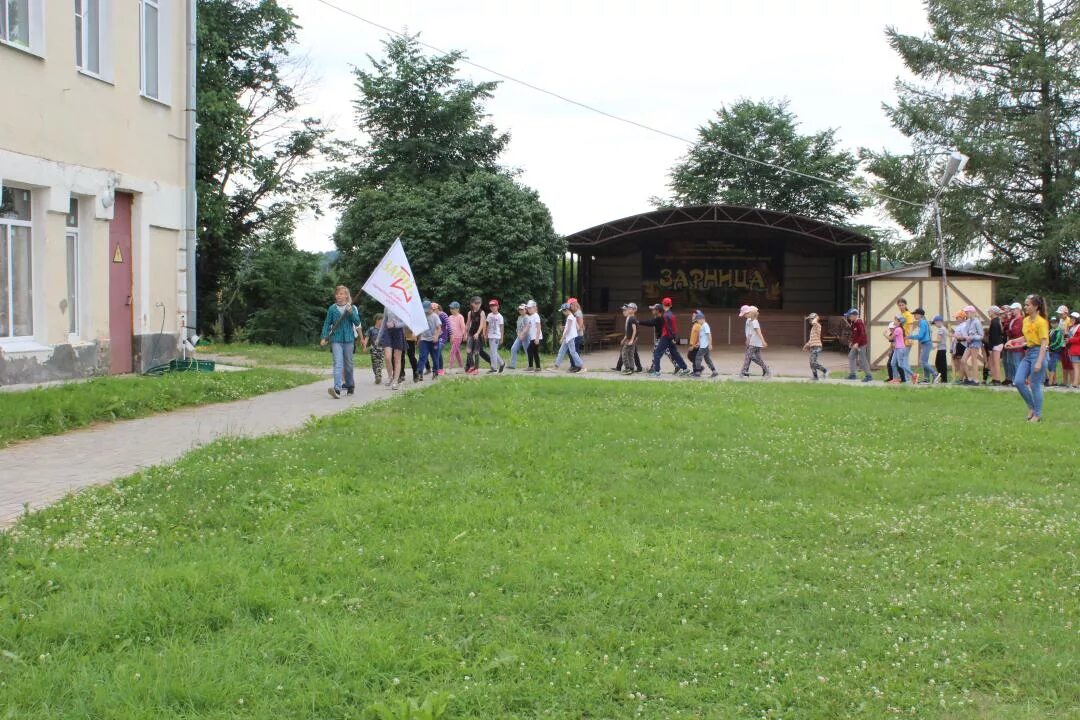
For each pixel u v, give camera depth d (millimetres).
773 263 42938
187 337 19250
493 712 4410
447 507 7977
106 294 16922
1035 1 43094
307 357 26844
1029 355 14500
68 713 4145
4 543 6465
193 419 12930
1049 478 10203
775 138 61531
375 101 48531
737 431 12492
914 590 6281
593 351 38750
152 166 18266
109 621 5047
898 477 10000
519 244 39625
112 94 16938
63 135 15617
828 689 4781
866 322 29906
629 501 8586
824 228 37625
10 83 14391
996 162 43594
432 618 5445
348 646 4887
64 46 15578
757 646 5273
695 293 43188
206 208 33375
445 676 4699
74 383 14195
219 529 7059
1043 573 6762
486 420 13023
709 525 7852
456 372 22359
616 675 4746
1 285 14719
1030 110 44812
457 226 40094
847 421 13969
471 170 49000
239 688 4410
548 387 17094
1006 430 13203
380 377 18516
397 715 4234
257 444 10398
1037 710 4609
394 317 17688
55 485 8500
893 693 4750
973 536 7680
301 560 6262
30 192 15289
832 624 5660
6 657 4621
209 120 32625
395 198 42250
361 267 41750
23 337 15203
